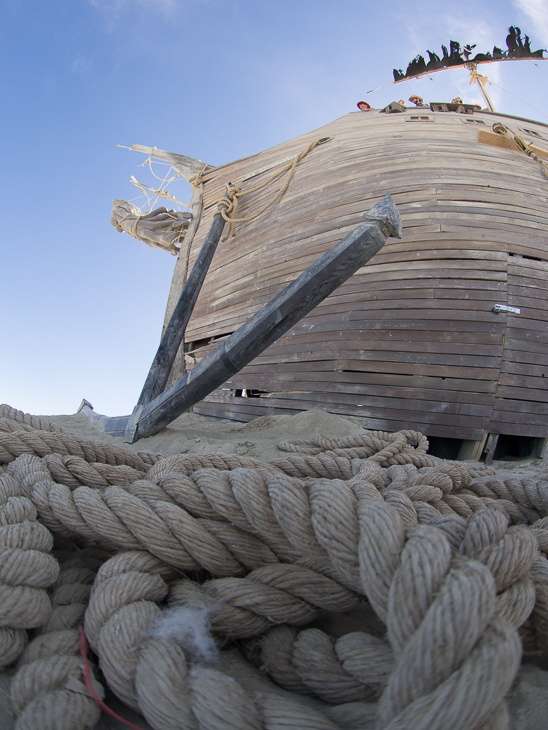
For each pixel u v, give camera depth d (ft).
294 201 25.70
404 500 5.39
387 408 18.83
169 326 22.54
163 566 4.83
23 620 4.09
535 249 20.51
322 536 3.94
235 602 4.35
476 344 18.72
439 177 22.29
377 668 3.53
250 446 15.98
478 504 7.61
